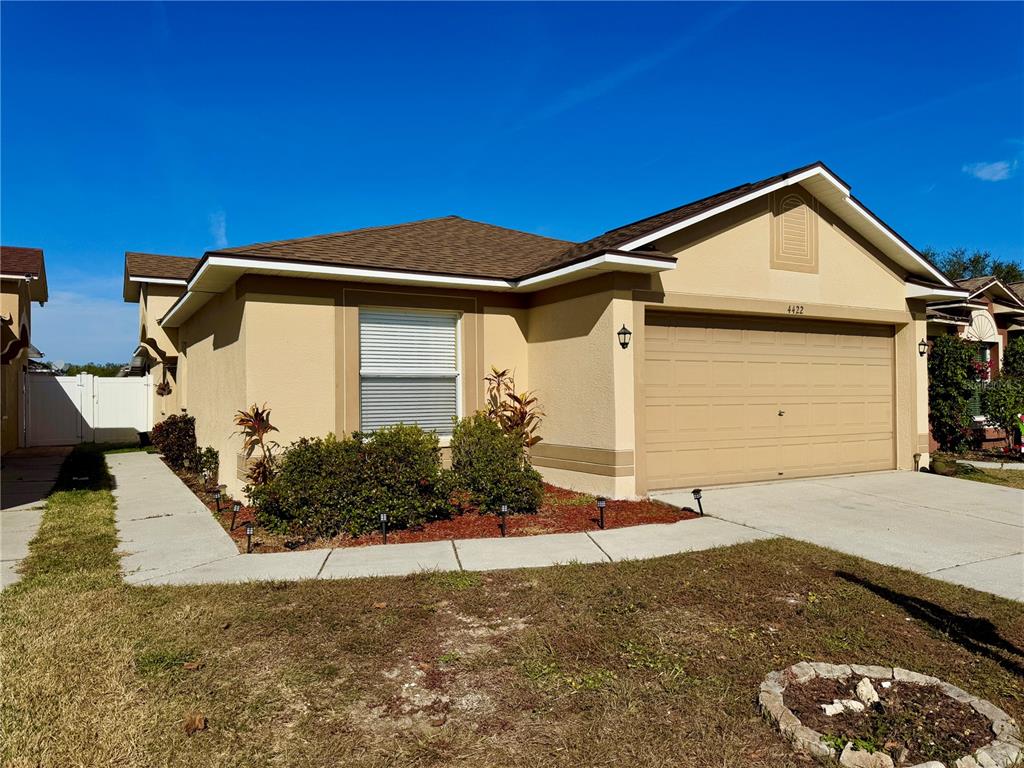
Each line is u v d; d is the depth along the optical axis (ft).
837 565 19.53
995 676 12.55
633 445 28.53
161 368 56.65
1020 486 32.89
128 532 23.85
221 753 9.75
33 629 14.29
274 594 16.65
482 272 31.53
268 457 25.85
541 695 11.68
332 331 28.55
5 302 45.21
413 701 11.48
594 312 29.12
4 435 50.85
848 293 35.22
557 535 22.89
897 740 9.96
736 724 10.66
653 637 14.17
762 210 32.40
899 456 37.76
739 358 32.37
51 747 9.79
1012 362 52.06
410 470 24.11
